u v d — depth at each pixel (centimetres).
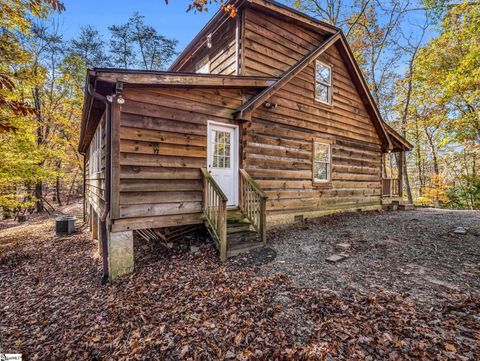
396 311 296
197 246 557
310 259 477
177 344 274
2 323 365
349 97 949
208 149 596
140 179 493
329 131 873
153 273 453
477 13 1162
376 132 1069
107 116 472
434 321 274
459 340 245
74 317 357
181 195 546
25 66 1023
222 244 477
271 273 423
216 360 250
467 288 336
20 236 988
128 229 479
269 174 711
